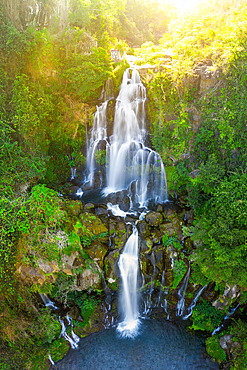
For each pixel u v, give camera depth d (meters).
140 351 9.15
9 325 8.66
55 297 10.28
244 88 10.85
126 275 10.12
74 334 9.62
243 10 12.62
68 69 13.33
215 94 11.57
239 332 8.95
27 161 11.08
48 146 13.48
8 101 11.41
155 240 10.45
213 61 11.93
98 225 10.52
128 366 8.70
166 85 12.98
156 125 13.27
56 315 9.95
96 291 10.49
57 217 9.03
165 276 10.24
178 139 12.48
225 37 12.01
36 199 8.73
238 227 8.66
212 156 11.00
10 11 12.36
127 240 10.27
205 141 11.69
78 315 9.95
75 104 13.53
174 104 12.76
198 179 10.88
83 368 8.70
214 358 8.95
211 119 11.20
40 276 8.98
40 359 8.91
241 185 9.30
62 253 9.00
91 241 10.17
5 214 8.39
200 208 11.08
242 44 11.22
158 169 13.15
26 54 12.04
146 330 9.84
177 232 10.70
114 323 10.03
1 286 8.56
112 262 9.92
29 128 11.56
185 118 12.16
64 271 9.28
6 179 9.90
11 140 11.34
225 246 8.38
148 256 10.23
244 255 8.26
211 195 10.86
